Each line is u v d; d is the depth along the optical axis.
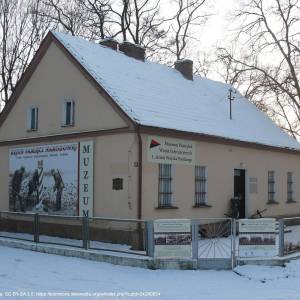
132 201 16.92
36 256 15.49
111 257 14.30
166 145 18.02
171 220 13.68
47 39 20.50
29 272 12.90
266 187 23.94
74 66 19.42
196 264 13.49
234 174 21.83
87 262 14.45
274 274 12.75
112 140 17.70
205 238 13.88
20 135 21.61
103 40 23.47
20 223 20.41
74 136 19.06
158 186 17.75
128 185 17.03
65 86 19.73
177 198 18.45
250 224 13.87
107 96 17.92
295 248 14.80
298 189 26.94
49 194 19.86
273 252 13.88
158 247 13.63
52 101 20.27
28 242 17.09
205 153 19.94
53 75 20.31
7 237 18.23
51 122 20.22
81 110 18.97
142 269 13.48
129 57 23.05
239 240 13.80
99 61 20.16
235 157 21.75
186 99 22.59
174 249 13.59
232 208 21.09
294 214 26.19
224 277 12.62
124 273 12.95
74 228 18.22
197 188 19.64
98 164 18.09
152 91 20.69
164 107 19.77
